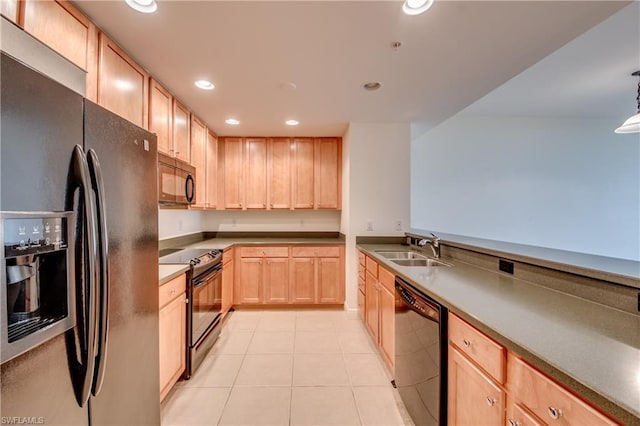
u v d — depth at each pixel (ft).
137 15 4.91
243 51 6.07
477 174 14.97
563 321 3.45
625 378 2.30
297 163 12.82
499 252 6.09
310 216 14.06
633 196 15.26
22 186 2.41
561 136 15.07
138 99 6.48
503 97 12.24
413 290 5.46
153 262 4.64
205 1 4.58
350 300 11.46
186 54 6.15
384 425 5.60
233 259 11.92
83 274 2.96
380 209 11.32
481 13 4.92
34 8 3.96
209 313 8.35
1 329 2.22
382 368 7.62
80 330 2.95
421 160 14.89
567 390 2.47
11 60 2.34
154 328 4.67
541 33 5.51
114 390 3.61
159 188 6.95
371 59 6.43
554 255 5.39
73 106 2.96
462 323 4.00
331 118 10.52
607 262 4.63
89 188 3.03
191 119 9.57
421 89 8.06
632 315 3.64
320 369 7.57
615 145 15.19
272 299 12.03
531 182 15.03
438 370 4.48
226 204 12.71
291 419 5.75
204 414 5.88
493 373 3.33
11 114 2.33
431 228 14.84
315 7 4.75
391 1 4.63
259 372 7.41
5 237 2.26
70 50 4.55
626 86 11.12
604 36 7.73
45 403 2.62
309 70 6.92
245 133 12.37
